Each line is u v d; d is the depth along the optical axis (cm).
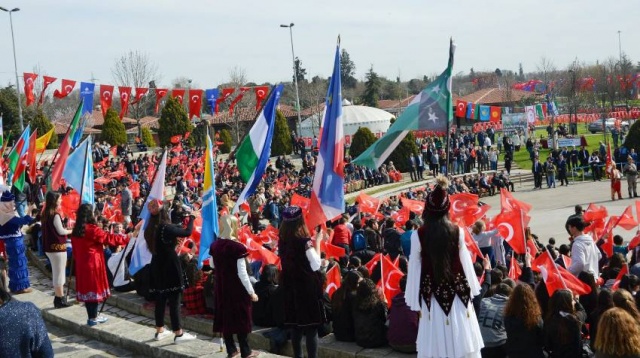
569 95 7912
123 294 1224
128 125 7131
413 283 565
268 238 1484
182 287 856
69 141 1295
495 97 8625
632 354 616
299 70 10381
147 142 5884
